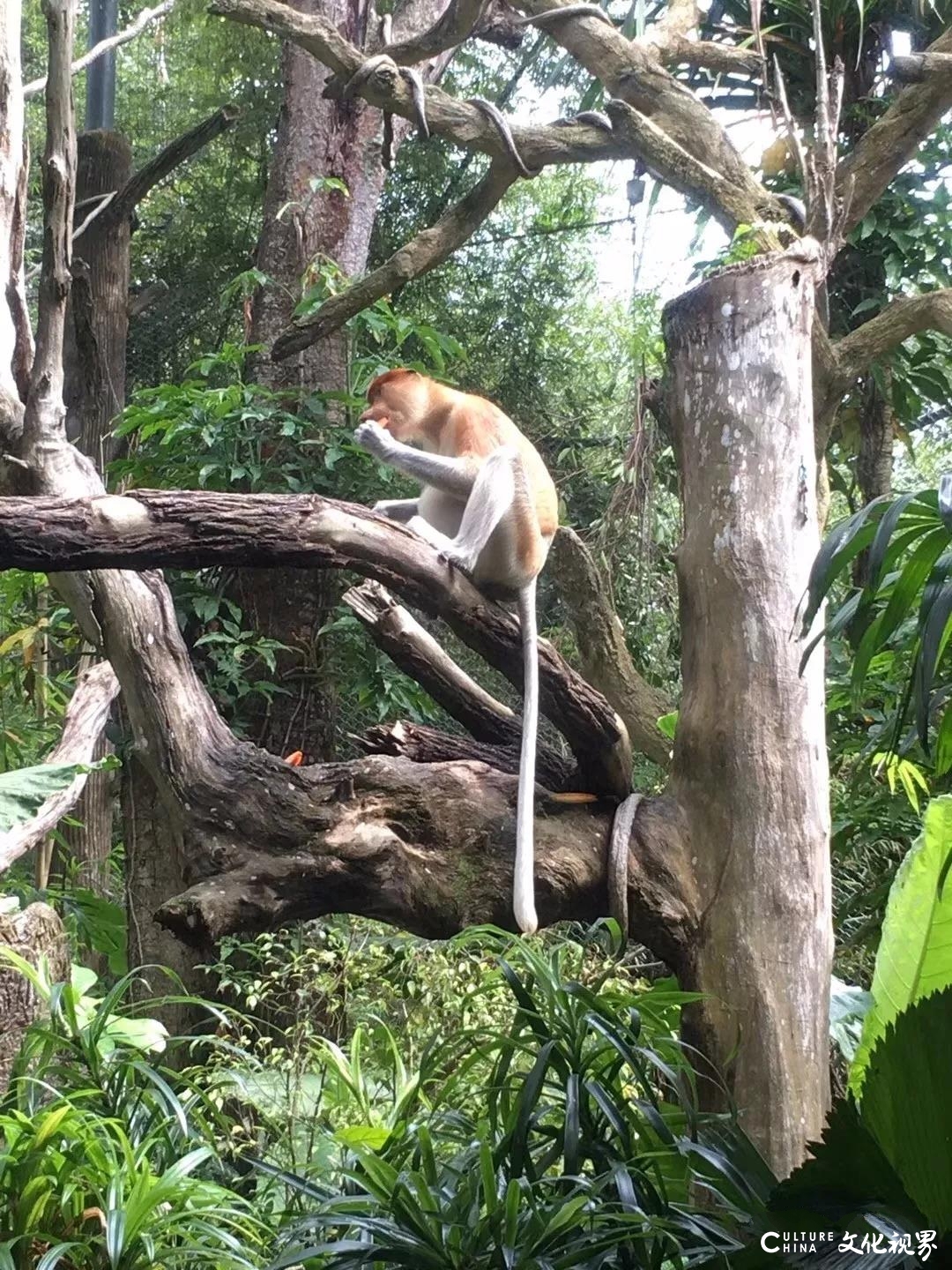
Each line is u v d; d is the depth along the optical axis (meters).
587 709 3.72
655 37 6.00
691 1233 2.69
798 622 3.71
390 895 3.46
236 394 6.71
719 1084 3.52
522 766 3.64
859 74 7.11
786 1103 3.49
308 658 7.21
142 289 10.36
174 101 11.70
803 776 3.67
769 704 3.68
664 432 6.90
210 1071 4.01
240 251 11.02
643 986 4.24
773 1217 2.54
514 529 4.62
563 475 9.91
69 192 3.80
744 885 3.62
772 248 4.99
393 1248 2.55
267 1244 3.16
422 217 11.39
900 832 5.24
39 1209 3.07
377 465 7.08
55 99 3.72
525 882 3.50
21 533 2.96
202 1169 3.50
